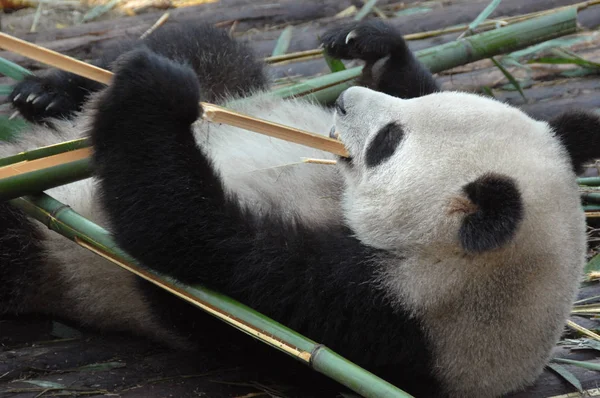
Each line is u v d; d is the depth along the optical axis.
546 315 6.96
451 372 7.02
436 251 6.87
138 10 13.26
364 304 6.98
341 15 12.95
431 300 6.86
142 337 8.18
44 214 7.22
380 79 9.30
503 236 6.50
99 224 8.12
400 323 6.95
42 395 7.08
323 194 7.99
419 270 6.91
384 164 7.22
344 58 9.36
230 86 9.70
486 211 6.56
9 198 7.05
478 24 10.77
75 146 7.09
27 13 13.18
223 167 8.30
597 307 8.47
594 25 12.78
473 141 6.94
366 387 6.16
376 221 7.12
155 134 6.98
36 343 8.03
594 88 11.68
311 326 7.04
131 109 6.99
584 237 7.20
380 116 7.36
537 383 7.53
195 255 6.93
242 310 6.71
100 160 7.02
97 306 8.16
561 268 6.89
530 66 12.10
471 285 6.81
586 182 9.64
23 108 9.28
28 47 6.81
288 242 7.09
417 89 9.18
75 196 8.33
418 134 7.11
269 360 7.55
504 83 11.88
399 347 6.98
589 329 8.27
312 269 7.04
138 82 6.98
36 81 9.20
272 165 8.32
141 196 6.93
